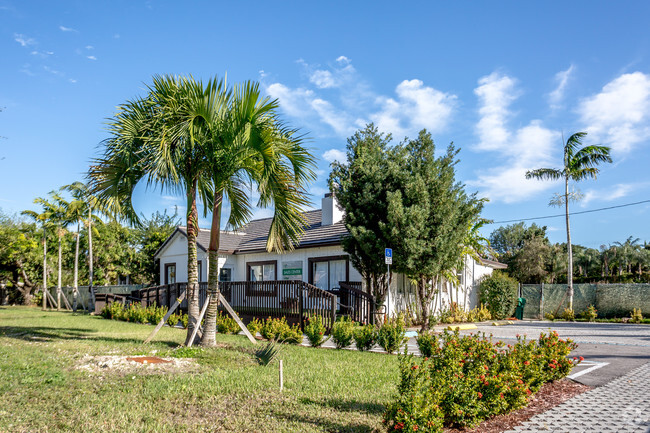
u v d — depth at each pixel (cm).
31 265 4197
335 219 2219
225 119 1116
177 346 1193
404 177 1620
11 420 553
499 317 2505
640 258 6284
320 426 548
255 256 2456
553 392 744
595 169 2598
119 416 575
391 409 507
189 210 1223
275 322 1397
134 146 1158
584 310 2684
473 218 1673
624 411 630
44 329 1659
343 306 1769
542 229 6788
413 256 1541
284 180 1234
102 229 4016
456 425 562
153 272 4138
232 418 579
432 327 1694
